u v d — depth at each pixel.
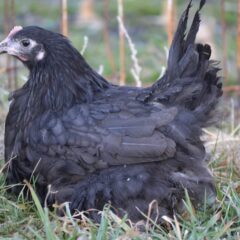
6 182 7.68
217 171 8.22
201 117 7.33
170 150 7.01
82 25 16.20
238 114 10.64
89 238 6.51
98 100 7.44
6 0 11.34
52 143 7.17
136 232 6.54
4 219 7.14
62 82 7.45
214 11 16.19
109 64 13.45
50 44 7.50
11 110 7.67
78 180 7.17
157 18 16.44
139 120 7.08
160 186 7.01
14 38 7.57
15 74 10.80
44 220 6.62
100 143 7.04
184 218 7.09
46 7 17.28
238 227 6.90
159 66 13.27
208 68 7.36
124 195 6.96
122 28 10.11
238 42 11.61
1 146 8.65
